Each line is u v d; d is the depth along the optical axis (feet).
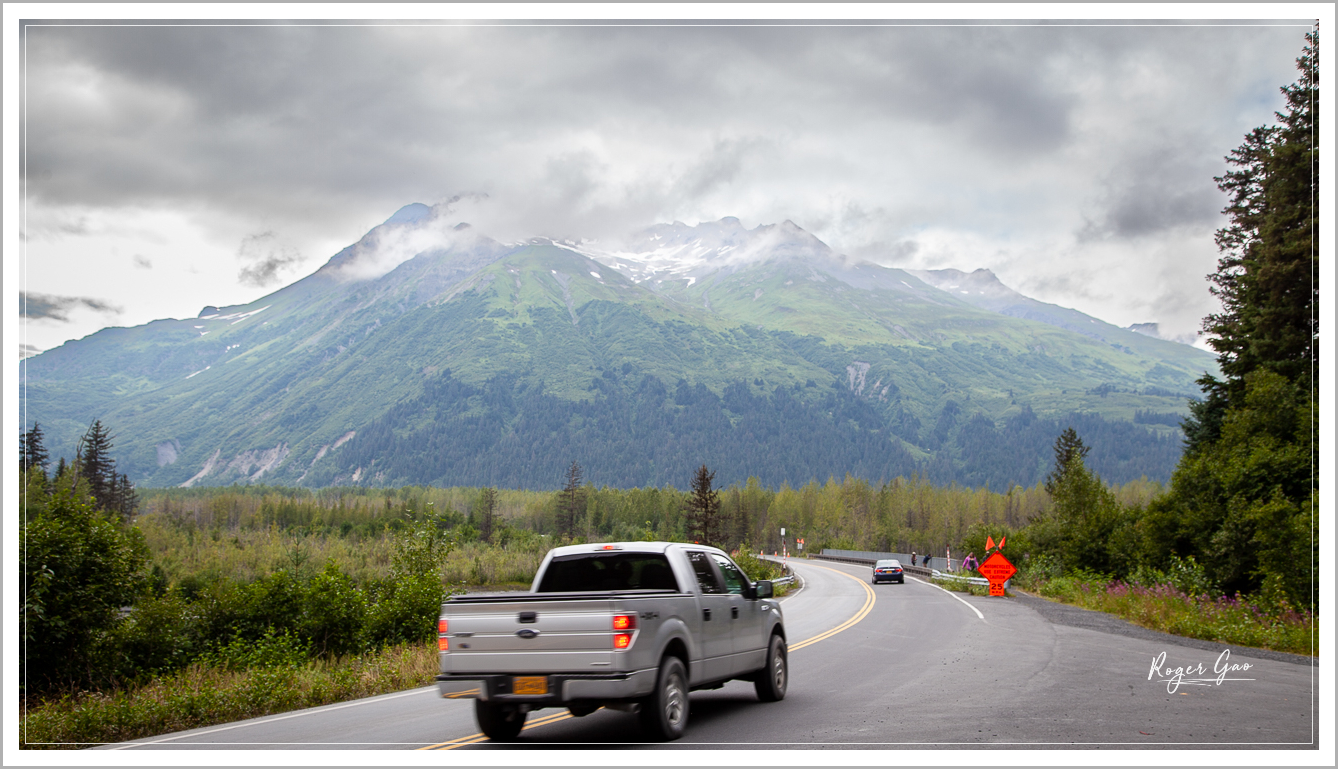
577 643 24.67
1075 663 45.78
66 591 54.13
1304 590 71.41
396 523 358.23
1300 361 94.89
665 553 29.45
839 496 623.36
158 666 58.70
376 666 49.01
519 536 360.28
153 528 290.76
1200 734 26.73
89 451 276.82
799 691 36.73
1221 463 91.50
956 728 27.63
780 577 165.89
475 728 29.94
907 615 85.15
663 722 25.75
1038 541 150.10
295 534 386.52
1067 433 223.71
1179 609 71.31
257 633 67.31
